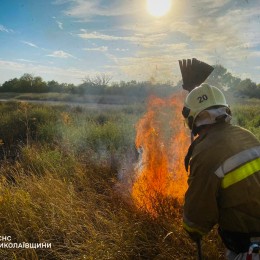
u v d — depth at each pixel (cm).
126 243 293
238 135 186
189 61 273
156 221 328
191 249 286
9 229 329
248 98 3075
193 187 182
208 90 199
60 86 5334
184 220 188
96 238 302
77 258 285
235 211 177
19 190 399
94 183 465
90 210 360
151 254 295
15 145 777
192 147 198
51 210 343
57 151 618
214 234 302
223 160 175
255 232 177
